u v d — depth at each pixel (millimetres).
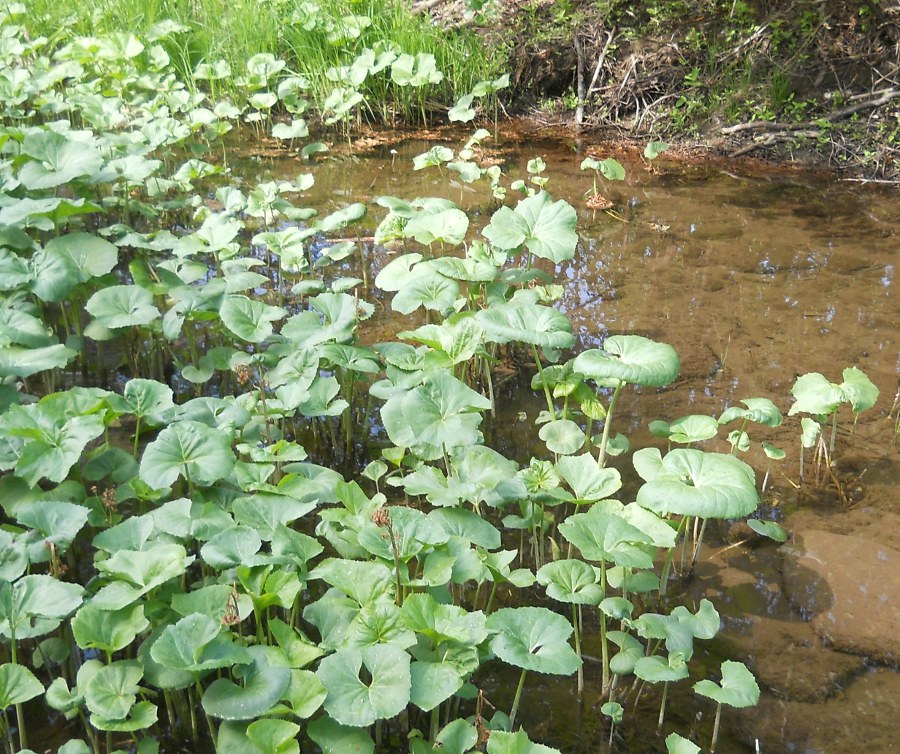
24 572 2732
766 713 2803
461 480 3260
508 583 3309
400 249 5824
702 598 3258
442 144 7832
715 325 5000
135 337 4469
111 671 2439
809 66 7777
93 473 3189
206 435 3062
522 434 4164
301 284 4684
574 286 5410
